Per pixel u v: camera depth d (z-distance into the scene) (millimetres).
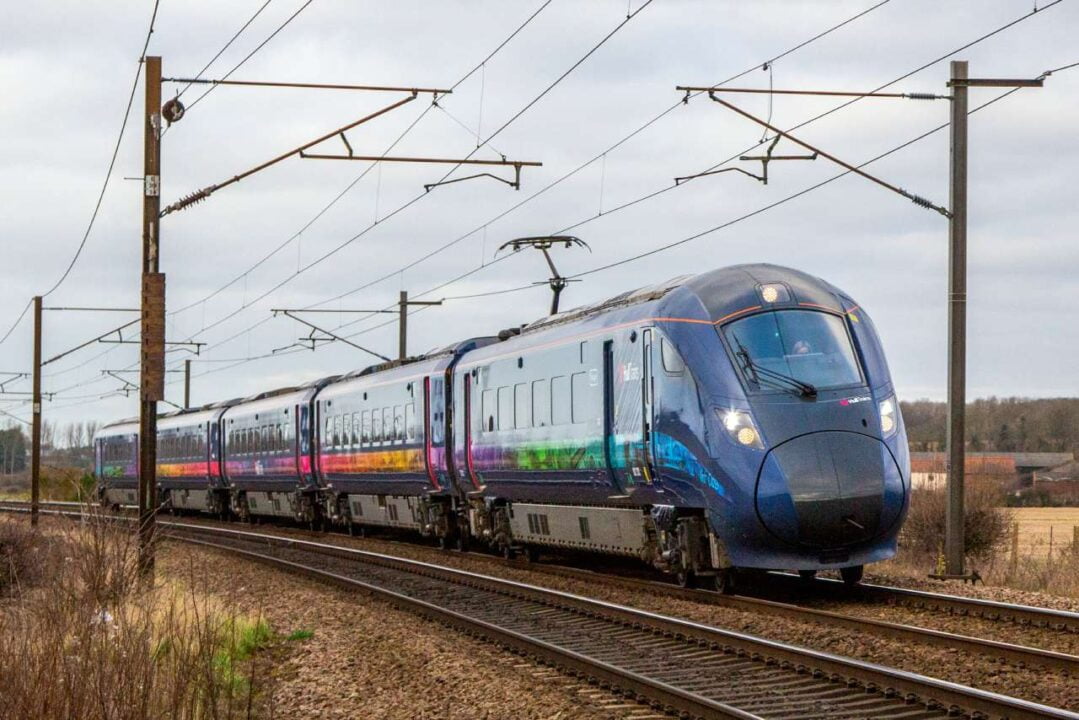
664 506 17359
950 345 20656
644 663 12258
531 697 10859
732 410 15828
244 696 9742
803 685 10938
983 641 11820
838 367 16125
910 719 9516
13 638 9039
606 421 18641
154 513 19953
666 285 17969
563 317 21297
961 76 20500
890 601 15898
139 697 8398
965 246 20672
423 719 10367
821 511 15430
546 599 17203
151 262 20203
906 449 16219
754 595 16953
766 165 20188
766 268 17109
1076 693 10195
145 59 20031
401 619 16234
